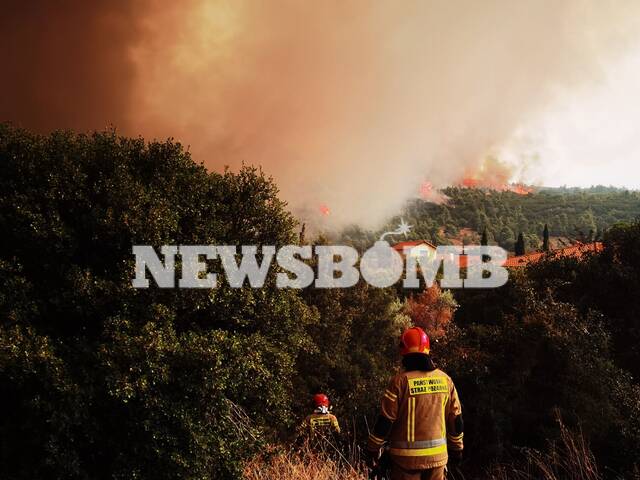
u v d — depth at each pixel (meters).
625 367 9.70
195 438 6.61
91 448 6.57
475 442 7.91
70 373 6.56
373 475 4.42
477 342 9.78
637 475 5.82
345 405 11.03
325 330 19.86
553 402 7.95
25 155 8.34
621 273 11.19
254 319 9.15
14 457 6.42
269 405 8.61
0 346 6.31
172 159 9.50
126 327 7.32
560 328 8.89
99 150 9.02
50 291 7.66
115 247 8.13
